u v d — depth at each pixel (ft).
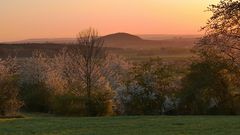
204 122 99.96
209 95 185.47
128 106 190.39
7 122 112.68
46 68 273.13
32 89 251.19
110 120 113.19
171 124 97.14
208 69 183.52
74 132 86.79
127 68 282.36
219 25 90.38
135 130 87.61
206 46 101.24
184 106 188.34
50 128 94.48
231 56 99.96
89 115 183.32
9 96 188.55
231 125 91.50
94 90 197.26
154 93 189.16
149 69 193.67
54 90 237.04
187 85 188.44
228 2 87.92
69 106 184.65
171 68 196.24
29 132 87.97
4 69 210.38
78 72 223.92
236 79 181.16
